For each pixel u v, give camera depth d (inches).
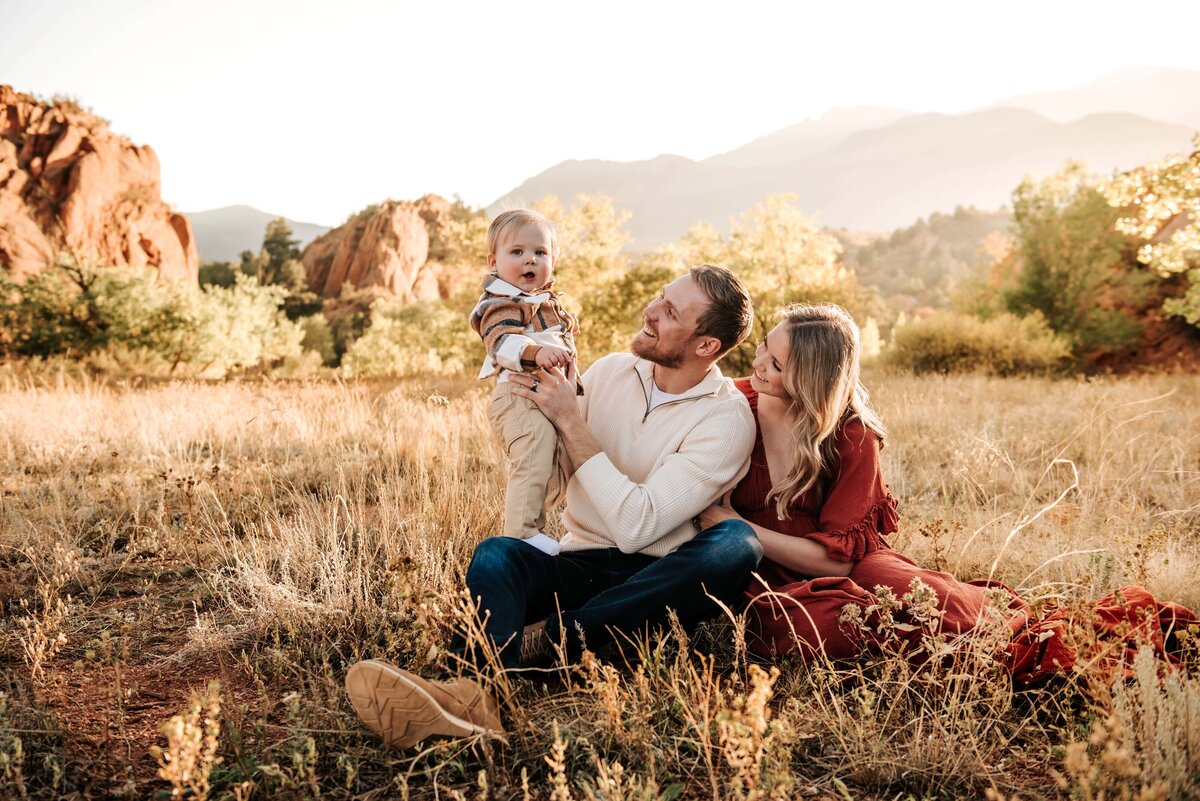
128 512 175.9
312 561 141.1
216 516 174.7
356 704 84.4
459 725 82.2
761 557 110.5
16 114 1846.7
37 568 141.1
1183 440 252.2
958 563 139.5
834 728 89.4
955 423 286.7
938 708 96.0
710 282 108.3
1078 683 96.3
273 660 106.7
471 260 1082.1
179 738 67.3
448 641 104.3
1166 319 808.3
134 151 1969.7
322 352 2267.5
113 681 103.5
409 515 159.6
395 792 80.4
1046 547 144.7
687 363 112.1
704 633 115.6
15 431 257.3
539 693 100.9
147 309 964.0
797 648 106.9
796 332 111.7
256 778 81.3
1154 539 133.2
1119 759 68.7
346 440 257.4
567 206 991.6
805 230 973.8
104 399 358.6
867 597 105.9
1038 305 850.1
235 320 1075.3
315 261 3570.4
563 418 110.0
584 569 111.0
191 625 123.5
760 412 121.4
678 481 108.1
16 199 1717.5
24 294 923.4
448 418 274.7
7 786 75.7
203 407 322.3
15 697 95.0
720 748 80.0
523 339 112.6
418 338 1612.9
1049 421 293.1
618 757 85.6
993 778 83.1
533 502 110.4
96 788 80.0
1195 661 101.0
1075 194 853.2
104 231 1834.4
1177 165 455.8
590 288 990.4
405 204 3555.6
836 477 117.3
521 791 80.6
